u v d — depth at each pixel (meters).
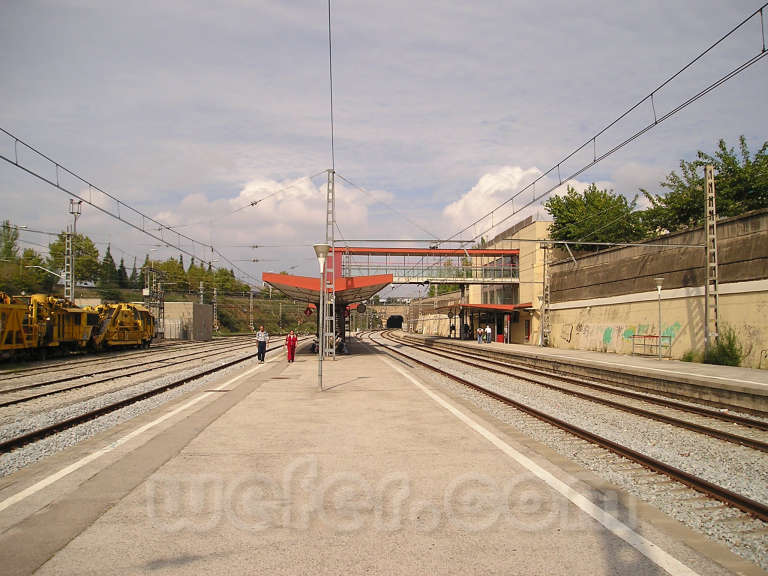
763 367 20.22
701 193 33.78
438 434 9.23
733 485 7.04
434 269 47.28
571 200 46.41
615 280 32.09
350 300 38.88
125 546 4.65
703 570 4.28
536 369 25.73
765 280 20.47
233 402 12.98
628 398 15.56
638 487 6.68
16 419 11.87
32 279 57.41
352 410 11.77
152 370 23.64
